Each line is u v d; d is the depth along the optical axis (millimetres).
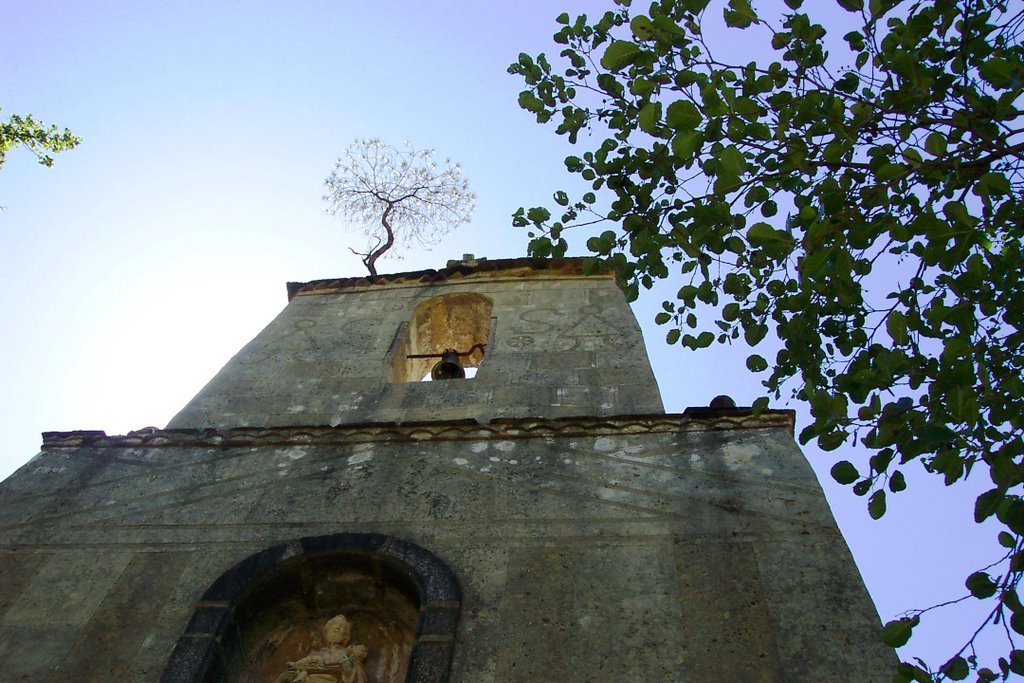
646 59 7367
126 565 8281
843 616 6973
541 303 13797
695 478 8758
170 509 9031
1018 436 6328
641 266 8523
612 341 12320
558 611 7316
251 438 10133
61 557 8430
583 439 9609
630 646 6918
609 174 8625
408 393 11367
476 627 7227
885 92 6891
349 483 9242
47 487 9492
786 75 7199
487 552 8047
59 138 18234
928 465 6633
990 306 6977
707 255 7922
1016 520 5688
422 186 19609
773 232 6633
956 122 6859
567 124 8844
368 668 7934
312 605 8312
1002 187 6074
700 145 6629
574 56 9008
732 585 7387
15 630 7598
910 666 5961
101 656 7301
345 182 19500
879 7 7008
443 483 9102
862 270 7570
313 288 15219
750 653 6742
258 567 8062
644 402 10641
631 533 8117
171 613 7691
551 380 11336
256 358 12594
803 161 6922
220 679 7348
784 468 8766
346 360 12391
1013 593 5867
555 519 8391
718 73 7082
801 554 7645
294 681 7477
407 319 13727
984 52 7059
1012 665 5871
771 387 7949
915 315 7492
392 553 8086
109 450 10180
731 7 6941
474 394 11180
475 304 14477
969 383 6090
